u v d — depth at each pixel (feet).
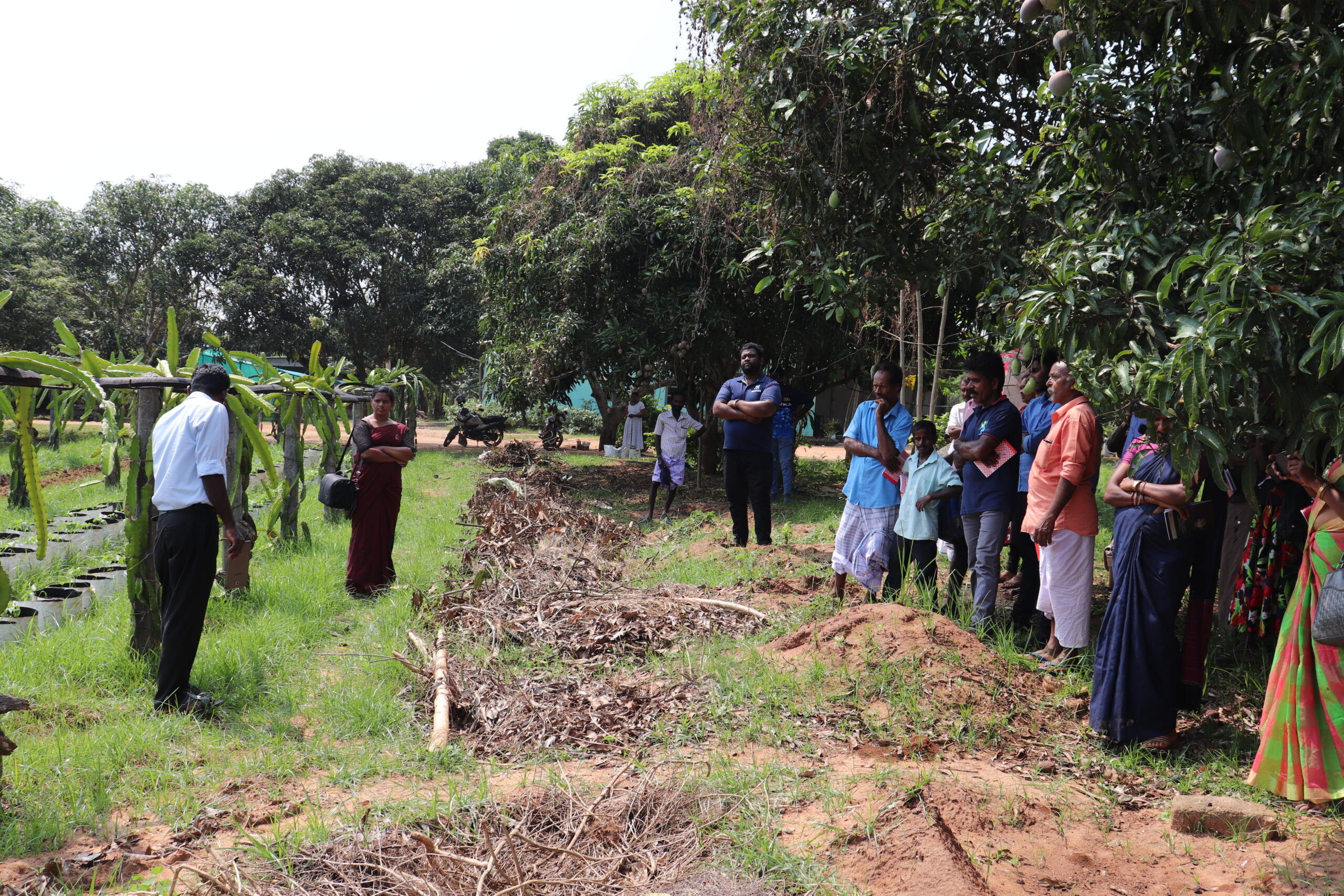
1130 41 17.06
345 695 15.55
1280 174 15.37
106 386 15.88
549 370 45.32
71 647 17.07
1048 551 16.25
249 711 15.11
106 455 17.15
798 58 21.08
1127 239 14.97
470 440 86.38
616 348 42.73
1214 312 11.21
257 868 9.93
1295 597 11.68
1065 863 10.43
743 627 19.60
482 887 9.40
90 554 27.66
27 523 30.60
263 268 82.99
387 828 10.88
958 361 37.29
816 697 15.10
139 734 13.53
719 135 27.32
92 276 92.94
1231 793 12.25
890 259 22.33
